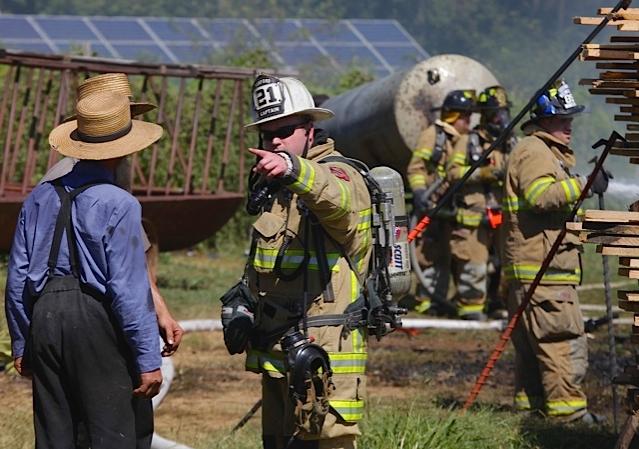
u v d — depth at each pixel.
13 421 19.55
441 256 35.06
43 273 12.67
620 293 14.80
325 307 13.32
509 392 24.50
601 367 27.33
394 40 103.50
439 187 33.59
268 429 13.98
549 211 20.47
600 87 15.18
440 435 17.78
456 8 116.69
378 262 13.70
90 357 12.54
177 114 36.47
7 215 32.44
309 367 12.84
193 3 112.94
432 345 30.67
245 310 13.81
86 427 12.70
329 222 12.90
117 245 12.45
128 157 13.46
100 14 120.25
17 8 121.06
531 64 111.50
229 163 51.12
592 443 19.14
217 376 25.88
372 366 27.47
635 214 14.18
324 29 98.75
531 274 20.70
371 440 17.33
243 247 52.34
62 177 12.90
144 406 13.37
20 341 13.05
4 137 45.91
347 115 40.72
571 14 113.56
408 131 37.56
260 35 92.31
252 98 13.61
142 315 12.49
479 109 33.16
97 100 12.82
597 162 17.53
